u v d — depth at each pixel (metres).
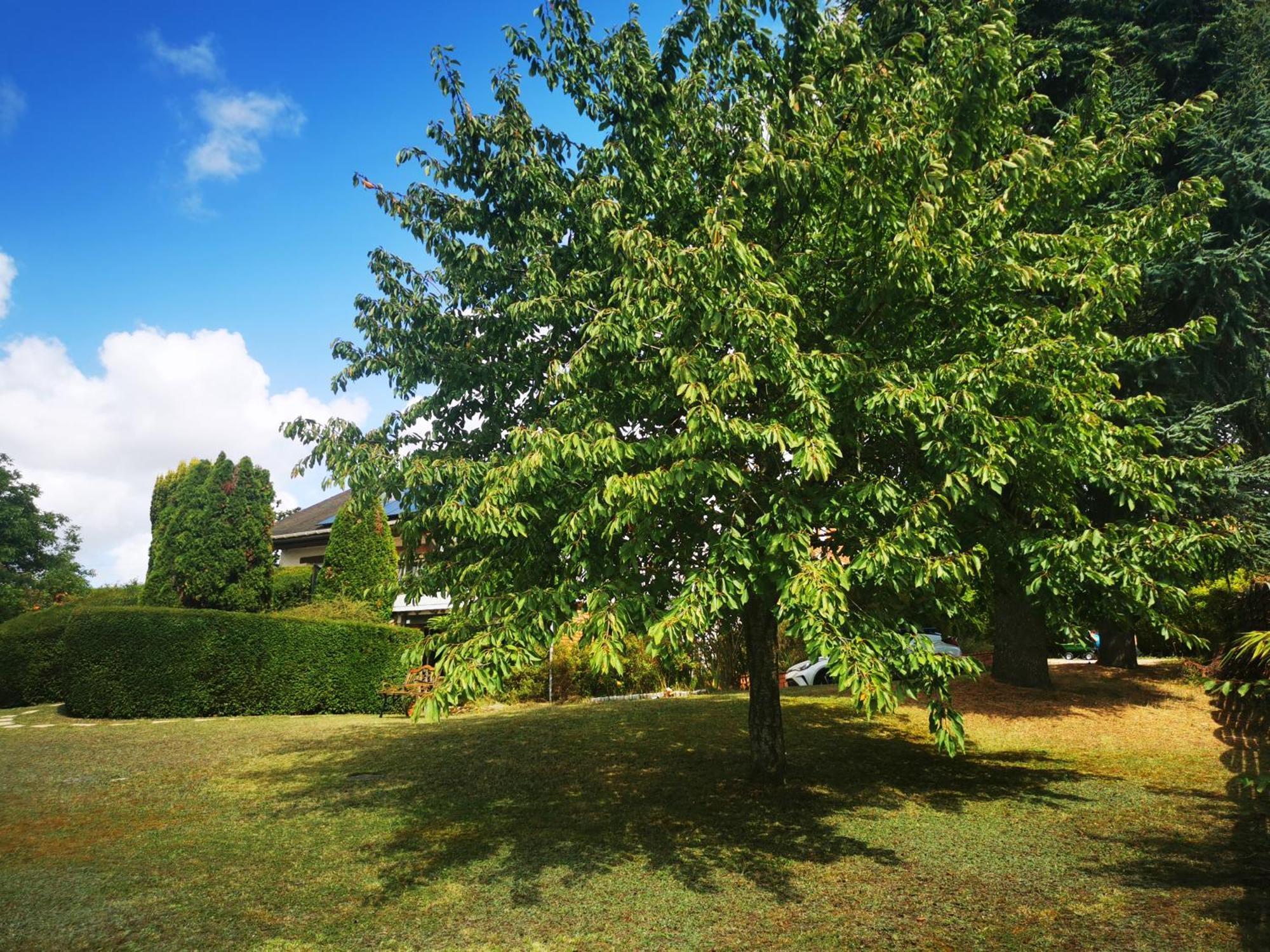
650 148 7.51
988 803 7.67
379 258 7.50
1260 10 12.52
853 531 5.88
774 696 8.50
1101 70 8.80
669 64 7.91
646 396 5.93
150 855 6.49
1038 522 7.03
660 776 8.97
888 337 6.54
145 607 16.05
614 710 13.95
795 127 6.73
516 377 7.26
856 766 9.28
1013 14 7.05
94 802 8.34
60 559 45.06
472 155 7.52
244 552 19.06
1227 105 12.24
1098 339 6.54
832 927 4.79
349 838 6.95
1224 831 6.56
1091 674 14.38
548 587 5.95
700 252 5.08
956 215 6.46
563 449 5.01
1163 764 9.18
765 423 5.49
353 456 6.14
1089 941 4.45
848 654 4.94
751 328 5.16
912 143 5.70
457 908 5.25
